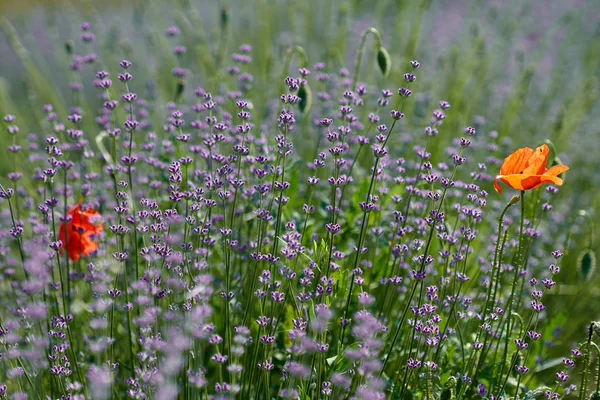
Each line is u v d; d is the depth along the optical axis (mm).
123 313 1117
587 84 1547
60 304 1117
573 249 1341
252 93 1472
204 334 968
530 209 1176
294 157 1227
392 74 1523
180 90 1281
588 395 1159
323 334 1015
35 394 1021
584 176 1514
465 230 1065
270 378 1105
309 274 1017
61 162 1076
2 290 1154
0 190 1051
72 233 1082
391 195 1145
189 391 1010
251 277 1104
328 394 978
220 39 1577
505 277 1215
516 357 1014
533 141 1524
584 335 1282
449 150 1297
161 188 1188
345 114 1083
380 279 1091
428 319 1024
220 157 1066
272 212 1151
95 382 914
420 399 1028
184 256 1033
